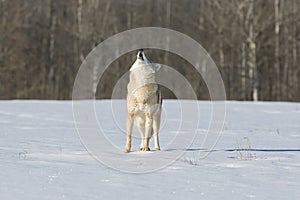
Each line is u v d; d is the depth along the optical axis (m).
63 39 119.56
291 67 119.50
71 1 119.31
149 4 123.44
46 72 118.62
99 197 14.66
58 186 15.86
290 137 35.06
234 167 21.12
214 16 114.94
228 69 117.81
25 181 16.38
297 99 117.88
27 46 117.00
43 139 30.95
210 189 16.42
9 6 115.81
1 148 25.42
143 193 15.45
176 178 18.23
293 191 16.36
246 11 107.88
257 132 38.34
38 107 59.88
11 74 114.50
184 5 123.56
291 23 117.12
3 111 53.97
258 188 16.77
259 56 115.75
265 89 117.88
